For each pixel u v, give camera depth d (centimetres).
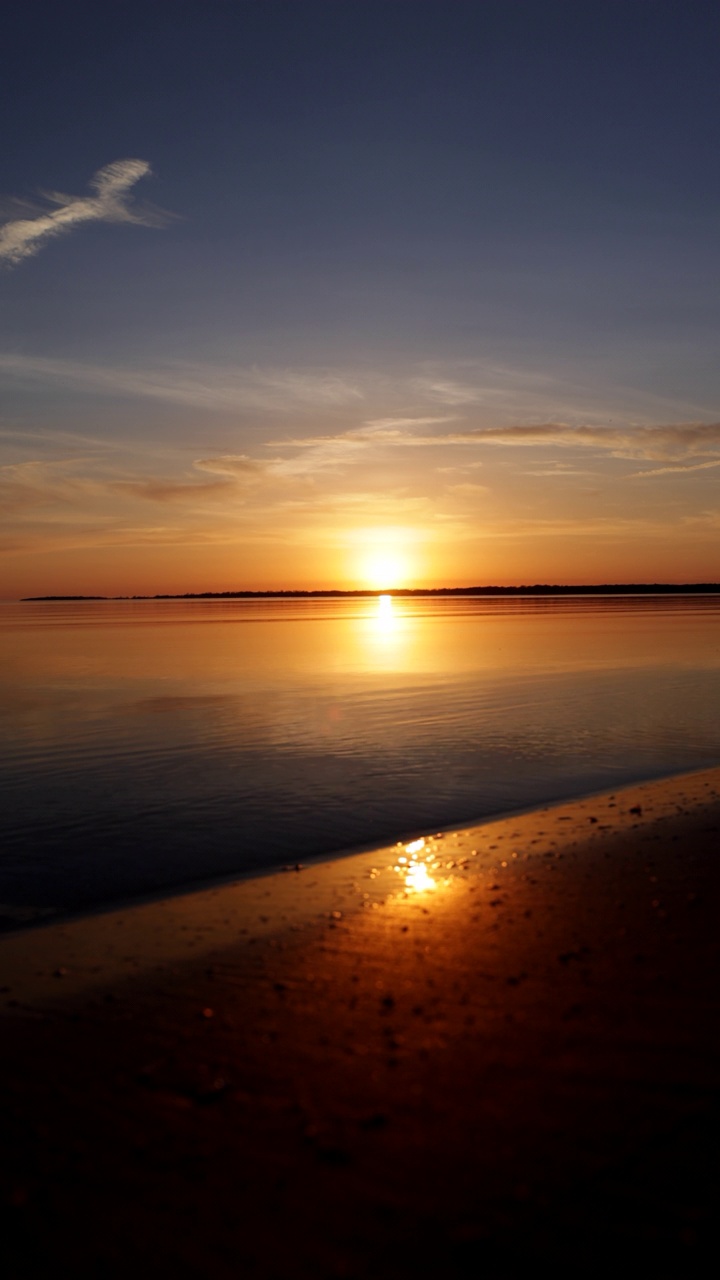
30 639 7356
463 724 2516
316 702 3069
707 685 3350
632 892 891
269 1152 473
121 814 1566
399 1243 398
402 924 859
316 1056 578
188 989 724
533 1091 511
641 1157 442
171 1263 395
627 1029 577
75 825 1494
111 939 902
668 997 621
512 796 1633
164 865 1255
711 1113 474
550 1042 569
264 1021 643
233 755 2114
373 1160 458
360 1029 614
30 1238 415
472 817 1483
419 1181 439
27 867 1256
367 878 1084
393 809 1558
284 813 1550
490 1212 412
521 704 2914
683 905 830
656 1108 484
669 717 2572
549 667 4166
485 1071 539
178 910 1001
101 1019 672
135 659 5047
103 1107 531
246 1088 542
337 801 1630
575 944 748
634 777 1762
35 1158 479
